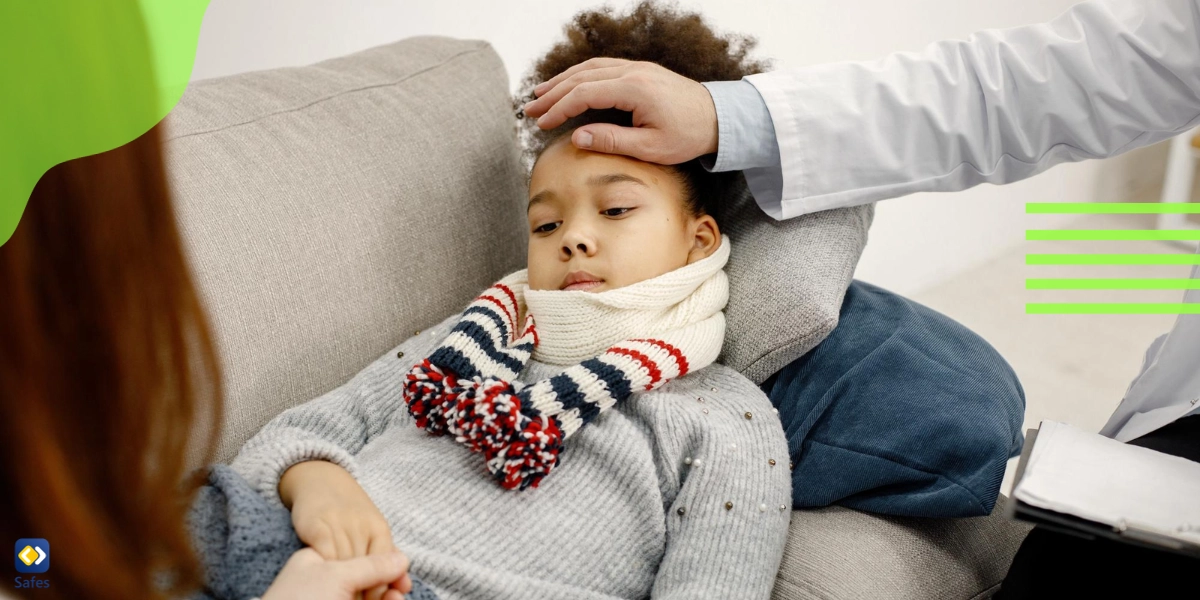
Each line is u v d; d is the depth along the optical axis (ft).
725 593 2.56
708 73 3.52
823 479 2.93
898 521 2.90
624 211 3.05
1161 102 2.93
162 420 1.31
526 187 3.91
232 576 2.12
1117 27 2.89
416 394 2.79
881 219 6.80
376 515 2.33
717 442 2.83
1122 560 2.37
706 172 3.41
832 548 2.77
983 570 2.87
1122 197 8.89
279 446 2.52
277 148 3.07
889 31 6.61
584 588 2.61
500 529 2.63
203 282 2.72
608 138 3.01
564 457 2.82
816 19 6.13
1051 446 2.41
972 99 3.09
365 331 3.14
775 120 3.06
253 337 2.81
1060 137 3.12
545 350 3.08
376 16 4.94
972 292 7.34
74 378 1.18
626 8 4.22
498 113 3.80
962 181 3.24
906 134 3.11
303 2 4.69
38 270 1.11
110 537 1.25
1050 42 2.98
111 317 1.18
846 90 3.11
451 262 3.45
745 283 3.19
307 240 2.99
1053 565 2.44
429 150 3.43
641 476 2.78
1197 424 2.99
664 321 3.04
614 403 2.86
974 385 2.99
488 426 2.59
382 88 3.50
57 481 1.13
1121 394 6.02
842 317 3.24
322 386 3.05
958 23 7.07
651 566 2.79
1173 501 2.16
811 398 3.06
